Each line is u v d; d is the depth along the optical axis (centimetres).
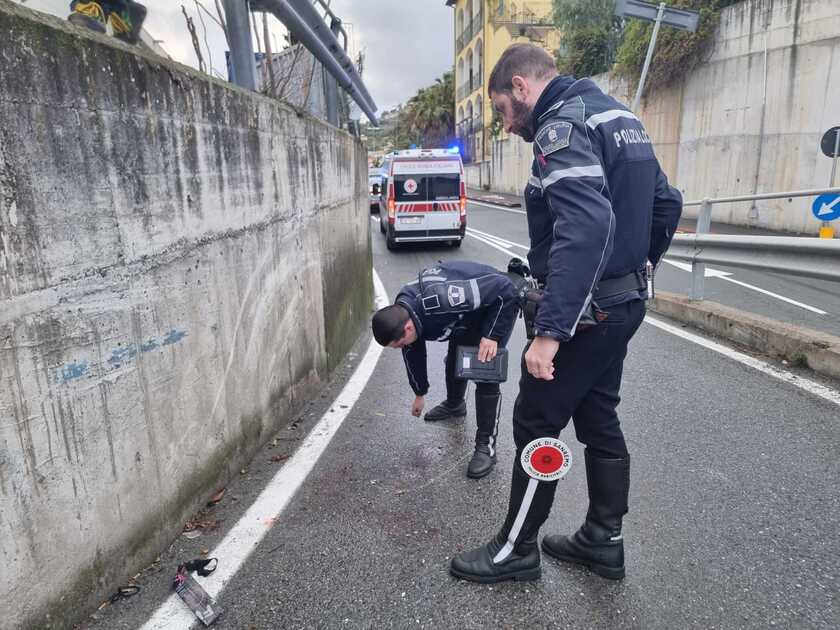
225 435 276
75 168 172
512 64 191
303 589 209
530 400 201
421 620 195
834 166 1025
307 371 390
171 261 223
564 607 200
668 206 210
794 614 194
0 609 151
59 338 168
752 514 251
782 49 1231
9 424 152
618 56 1827
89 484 184
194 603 197
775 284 776
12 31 150
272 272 323
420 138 5147
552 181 169
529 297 199
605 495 212
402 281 902
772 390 393
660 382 416
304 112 377
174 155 223
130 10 238
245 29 319
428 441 334
